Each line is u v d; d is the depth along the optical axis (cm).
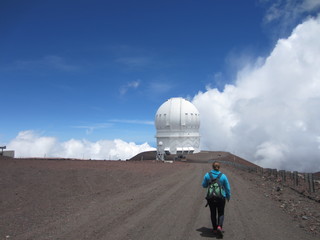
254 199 1653
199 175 3153
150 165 4631
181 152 11719
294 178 2356
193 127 12012
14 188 1850
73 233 929
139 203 1441
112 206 1364
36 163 3603
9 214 1212
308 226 1052
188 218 1150
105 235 908
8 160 3928
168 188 2028
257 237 917
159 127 12156
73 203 1459
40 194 1706
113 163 4556
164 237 900
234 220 1138
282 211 1319
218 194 945
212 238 904
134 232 942
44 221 1091
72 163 3903
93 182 2312
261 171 3647
